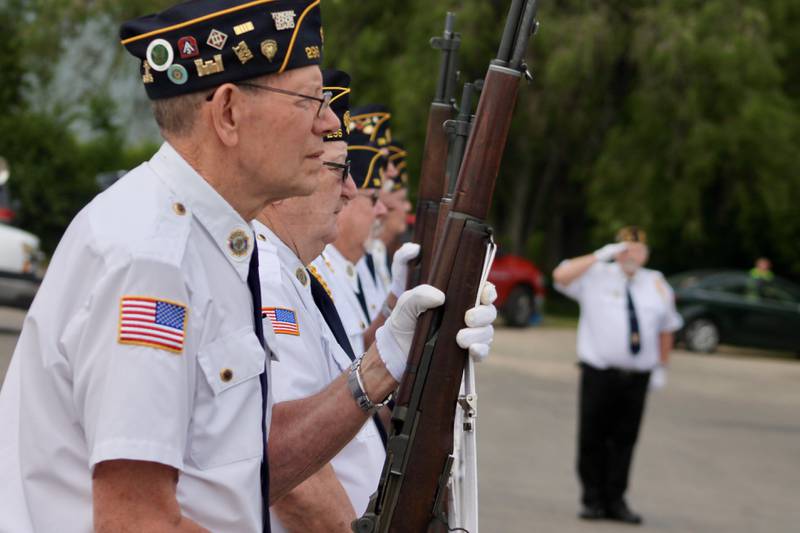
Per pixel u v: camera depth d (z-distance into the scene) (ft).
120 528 6.78
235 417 7.43
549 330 86.22
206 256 7.48
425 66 85.97
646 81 90.79
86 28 100.94
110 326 6.88
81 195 106.63
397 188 19.12
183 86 7.52
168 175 7.54
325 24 90.79
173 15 7.57
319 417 8.73
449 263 8.13
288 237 11.19
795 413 55.83
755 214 101.24
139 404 6.78
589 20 88.17
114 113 107.45
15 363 7.53
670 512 32.83
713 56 88.48
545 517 30.37
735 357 80.64
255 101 7.56
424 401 8.11
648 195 93.20
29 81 105.70
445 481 8.13
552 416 47.93
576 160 102.58
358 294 15.33
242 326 7.56
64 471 7.18
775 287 81.35
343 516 10.18
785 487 37.60
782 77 93.71
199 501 7.30
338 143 11.34
